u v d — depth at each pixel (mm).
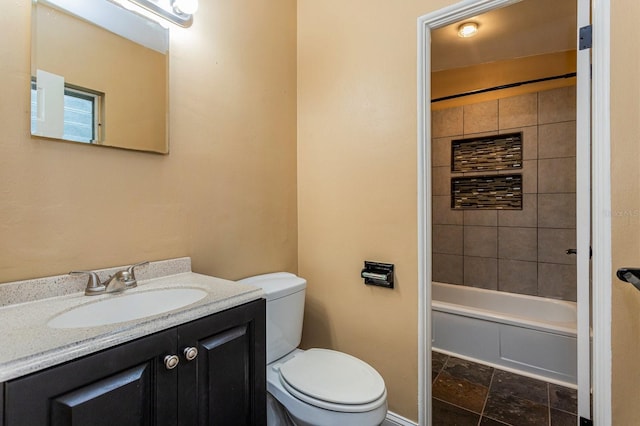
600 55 1036
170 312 790
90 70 1037
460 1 1372
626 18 937
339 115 1742
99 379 644
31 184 913
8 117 873
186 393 794
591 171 1110
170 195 1258
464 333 2367
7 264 873
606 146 1017
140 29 1162
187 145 1316
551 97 2525
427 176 1488
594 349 1071
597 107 1051
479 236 2869
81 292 989
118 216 1103
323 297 1833
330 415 1125
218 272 1448
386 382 1604
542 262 2588
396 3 1544
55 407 586
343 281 1750
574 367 1977
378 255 1619
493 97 2756
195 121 1345
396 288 1566
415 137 1490
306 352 1508
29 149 910
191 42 1326
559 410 1746
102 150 1064
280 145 1791
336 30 1749
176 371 775
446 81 2865
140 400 704
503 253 2758
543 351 2078
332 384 1230
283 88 1810
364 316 1677
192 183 1337
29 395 559
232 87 1507
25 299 887
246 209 1585
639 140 897
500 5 1310
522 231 2670
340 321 1766
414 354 1517
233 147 1515
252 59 1612
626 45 936
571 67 2369
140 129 1158
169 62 1247
